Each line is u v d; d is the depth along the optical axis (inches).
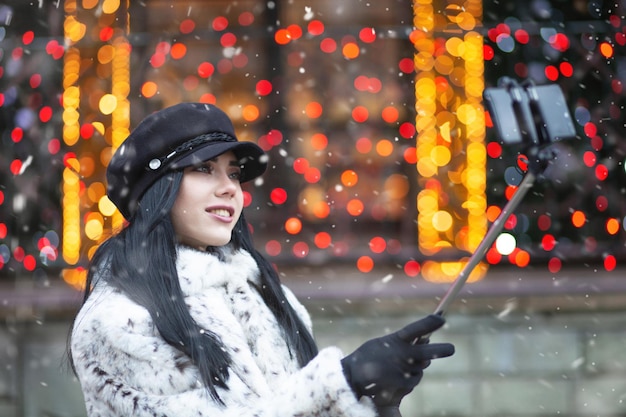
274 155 393.4
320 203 394.0
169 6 396.5
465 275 113.2
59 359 284.2
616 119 356.8
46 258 318.7
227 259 132.0
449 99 380.2
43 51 352.2
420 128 374.3
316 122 402.3
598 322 288.8
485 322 288.8
